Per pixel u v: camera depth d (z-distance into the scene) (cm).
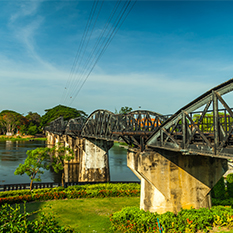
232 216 1677
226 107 994
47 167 2923
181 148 1312
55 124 8381
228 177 2533
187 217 1650
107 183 3006
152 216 1730
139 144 1803
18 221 921
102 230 1777
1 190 2925
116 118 2323
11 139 13300
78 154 6088
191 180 1816
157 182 1752
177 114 1370
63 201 2550
